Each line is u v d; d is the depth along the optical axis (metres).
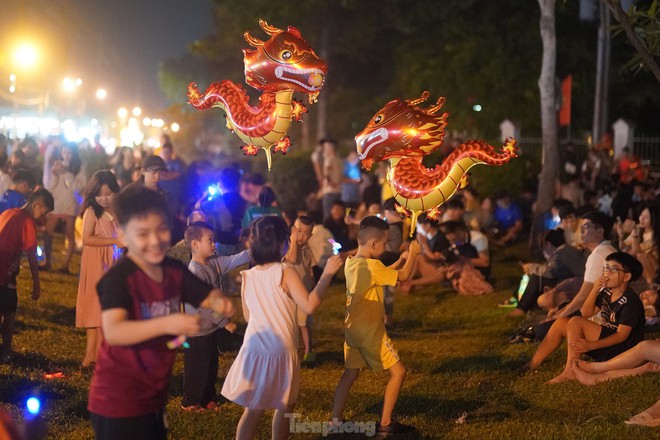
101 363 4.16
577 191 18.19
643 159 24.88
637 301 7.64
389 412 6.56
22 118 25.83
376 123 6.16
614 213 15.76
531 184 20.02
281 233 5.59
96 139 20.64
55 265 14.70
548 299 10.03
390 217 10.90
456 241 13.38
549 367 8.27
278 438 5.67
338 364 9.05
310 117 42.06
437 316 11.72
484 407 7.26
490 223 18.55
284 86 6.23
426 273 13.38
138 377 4.12
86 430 6.54
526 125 28.80
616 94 29.91
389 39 37.94
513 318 10.91
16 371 7.97
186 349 7.05
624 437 6.15
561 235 10.88
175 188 13.91
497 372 8.27
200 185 16.84
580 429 6.34
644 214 9.83
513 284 13.74
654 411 6.45
